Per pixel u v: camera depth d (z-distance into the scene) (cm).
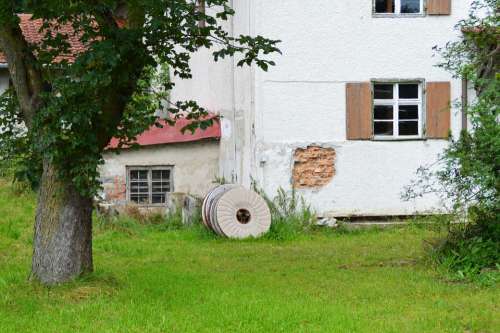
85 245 1086
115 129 1066
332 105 1834
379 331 857
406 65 1850
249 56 1063
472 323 885
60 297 1016
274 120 1817
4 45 1048
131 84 1069
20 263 1318
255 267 1314
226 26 2145
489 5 1257
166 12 1009
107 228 1762
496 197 1180
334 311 954
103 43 964
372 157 1838
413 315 934
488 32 1259
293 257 1439
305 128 1827
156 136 2198
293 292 1077
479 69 1287
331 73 1831
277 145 1816
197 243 1652
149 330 867
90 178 1019
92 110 988
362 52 1841
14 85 1058
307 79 1825
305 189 1823
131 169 2184
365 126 1834
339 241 1664
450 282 1138
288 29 1820
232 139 2061
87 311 951
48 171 1064
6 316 932
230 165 2088
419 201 1836
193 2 1070
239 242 1672
